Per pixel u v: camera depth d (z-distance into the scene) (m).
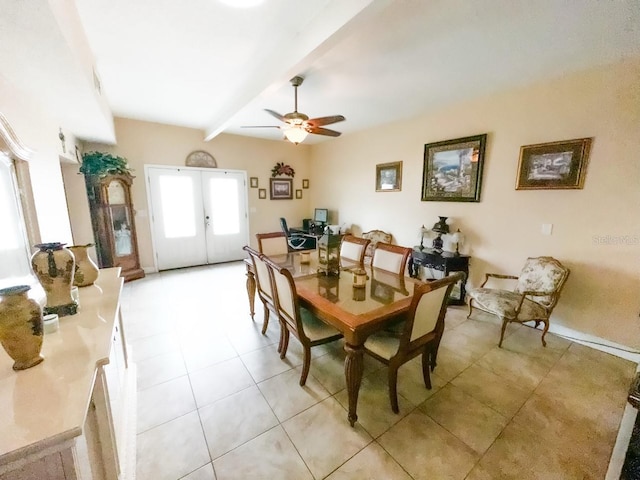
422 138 3.98
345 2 1.55
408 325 1.60
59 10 1.30
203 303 3.53
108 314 1.34
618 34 1.92
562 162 2.65
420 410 1.77
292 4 1.68
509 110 3.01
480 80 2.75
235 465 1.40
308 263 2.80
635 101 2.24
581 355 2.43
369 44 2.09
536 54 2.23
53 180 2.50
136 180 4.57
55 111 2.53
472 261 3.52
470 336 2.74
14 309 0.87
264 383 2.02
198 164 5.09
